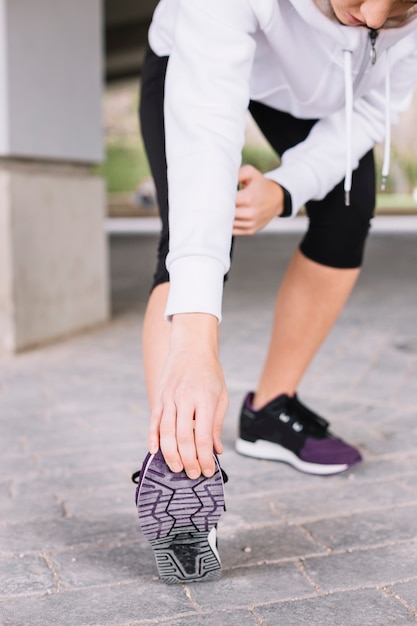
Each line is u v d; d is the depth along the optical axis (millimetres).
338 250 1991
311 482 2104
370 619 1405
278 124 1942
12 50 3865
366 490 2041
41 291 4191
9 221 3910
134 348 4070
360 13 1330
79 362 3766
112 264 8445
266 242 11438
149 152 1673
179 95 1343
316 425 2209
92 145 4617
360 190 1937
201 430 1157
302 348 2156
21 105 3945
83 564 1649
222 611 1439
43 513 1933
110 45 14898
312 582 1548
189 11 1360
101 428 2656
